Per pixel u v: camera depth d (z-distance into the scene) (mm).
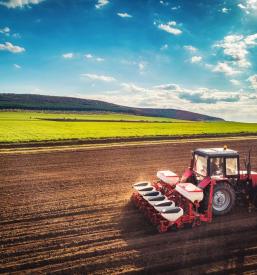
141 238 8094
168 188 10250
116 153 22531
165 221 8477
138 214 9805
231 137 36031
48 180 14180
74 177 14859
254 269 6750
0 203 10773
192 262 6957
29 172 15852
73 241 7895
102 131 38531
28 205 10586
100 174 15609
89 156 21078
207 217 9031
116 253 7309
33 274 6473
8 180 14102
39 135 31078
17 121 62375
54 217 9508
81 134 33312
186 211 9164
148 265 6820
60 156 20875
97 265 6816
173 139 32281
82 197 11547
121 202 10984
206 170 9500
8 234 8273
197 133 37719
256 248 7629
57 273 6520
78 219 9352
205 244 7777
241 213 9859
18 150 22984
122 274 6508
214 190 9195
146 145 26984
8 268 6680
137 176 15305
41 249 7477
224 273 6582
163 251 7418
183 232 8461
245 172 10398
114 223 9055
